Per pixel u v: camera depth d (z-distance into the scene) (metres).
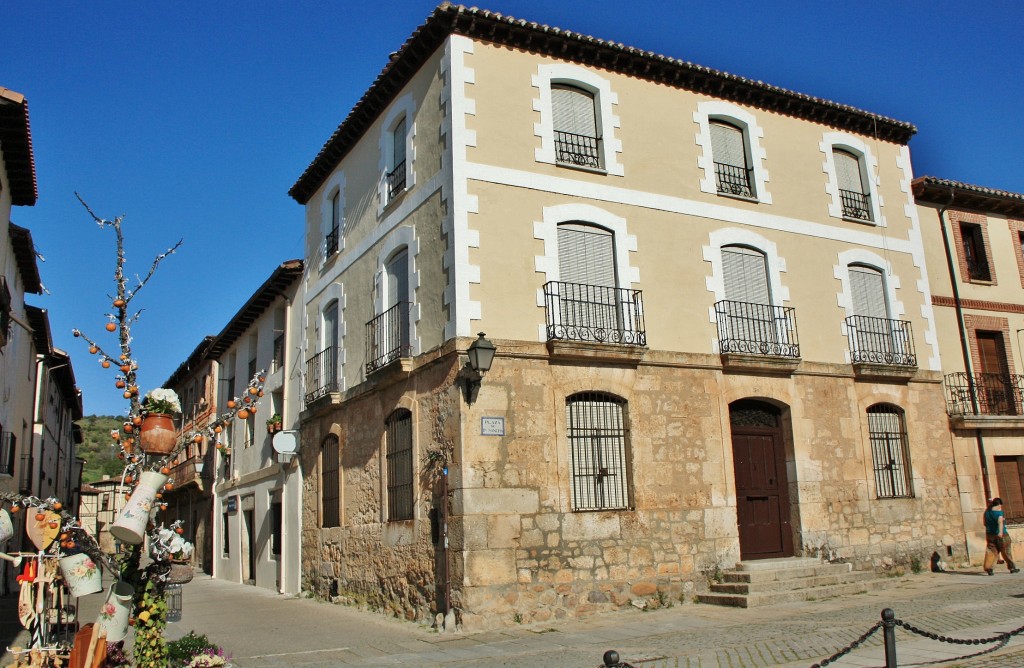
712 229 14.62
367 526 14.35
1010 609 10.71
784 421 14.52
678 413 13.34
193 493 29.30
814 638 9.41
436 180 13.16
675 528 12.83
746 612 11.67
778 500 14.23
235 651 10.34
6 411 17.75
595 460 12.56
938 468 16.02
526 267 12.74
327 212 18.22
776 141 15.95
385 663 9.20
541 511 11.84
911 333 16.52
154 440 6.79
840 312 15.71
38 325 22.16
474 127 12.96
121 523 6.57
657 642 9.70
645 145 14.38
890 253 16.77
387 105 15.42
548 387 12.36
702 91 15.32
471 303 12.17
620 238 13.62
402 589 12.82
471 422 11.66
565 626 11.16
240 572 22.12
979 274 18.84
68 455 37.16
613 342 12.82
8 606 17.64
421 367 12.84
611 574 12.12
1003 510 16.61
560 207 13.26
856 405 15.29
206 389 28.69
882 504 15.04
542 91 13.69
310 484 17.42
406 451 13.24
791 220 15.61
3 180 13.73
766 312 14.84
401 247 14.18
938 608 11.10
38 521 7.32
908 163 17.75
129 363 7.15
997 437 17.16
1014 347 18.62
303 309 19.12
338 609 14.52
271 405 20.94
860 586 13.22
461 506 11.38
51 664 7.37
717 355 13.97
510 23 13.35
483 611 11.12
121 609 6.89
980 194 18.67
